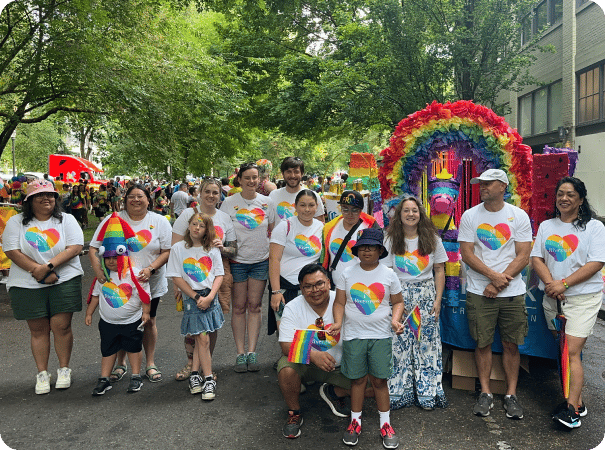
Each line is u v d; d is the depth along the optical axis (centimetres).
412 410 403
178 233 472
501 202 402
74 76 1029
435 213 451
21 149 3759
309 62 1625
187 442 353
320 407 412
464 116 449
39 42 1024
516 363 400
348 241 420
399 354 407
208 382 428
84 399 428
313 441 354
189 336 466
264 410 405
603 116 1386
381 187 494
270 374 484
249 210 493
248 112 1712
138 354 446
